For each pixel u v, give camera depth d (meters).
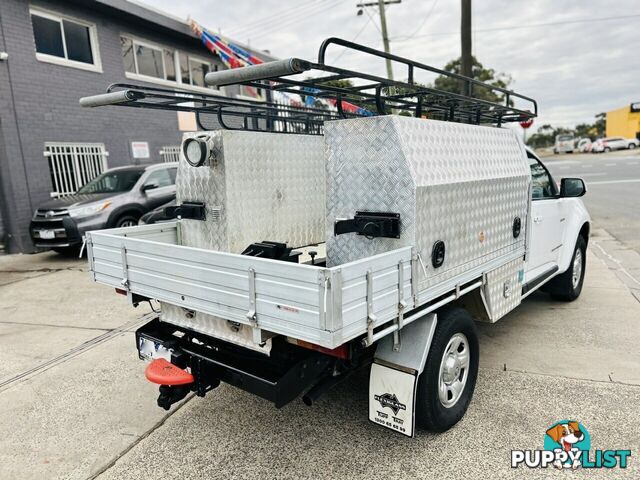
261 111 4.81
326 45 2.15
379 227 2.48
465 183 2.82
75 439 3.00
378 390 2.64
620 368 3.63
